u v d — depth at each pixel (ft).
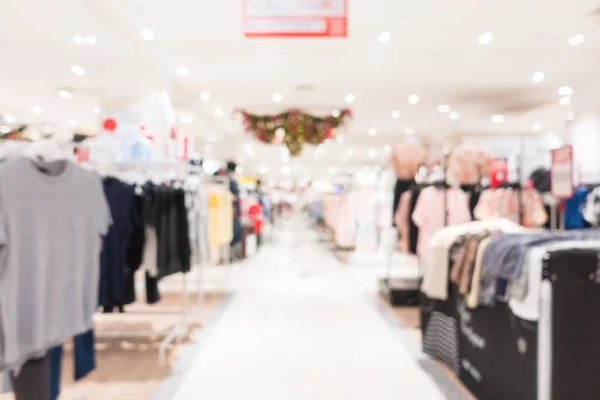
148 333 13.97
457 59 21.45
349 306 18.84
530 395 8.13
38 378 6.73
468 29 18.01
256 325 15.98
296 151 31.17
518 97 28.60
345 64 22.06
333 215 37.01
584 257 7.80
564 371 7.76
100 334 13.91
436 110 32.58
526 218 15.49
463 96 28.40
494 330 9.40
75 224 7.18
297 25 11.43
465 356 10.79
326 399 10.07
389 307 18.67
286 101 29.55
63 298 6.96
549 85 25.63
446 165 18.16
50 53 20.70
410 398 10.15
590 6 15.93
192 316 16.93
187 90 26.66
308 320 16.66
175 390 10.52
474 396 10.25
